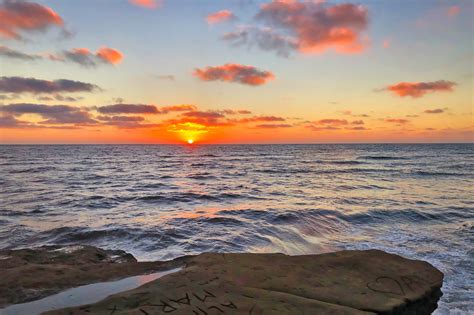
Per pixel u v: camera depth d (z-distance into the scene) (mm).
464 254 9016
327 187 24219
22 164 51344
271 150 132250
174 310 2830
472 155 82312
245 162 60625
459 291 6852
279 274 3635
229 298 3041
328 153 100000
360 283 3490
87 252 5941
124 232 10656
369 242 10156
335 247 9648
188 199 18391
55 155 84750
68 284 4023
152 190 22641
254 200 18109
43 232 10891
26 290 3816
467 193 20859
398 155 83625
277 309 2859
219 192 21297
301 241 10133
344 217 13430
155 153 103875
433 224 12648
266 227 11516
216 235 10422
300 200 18047
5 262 5070
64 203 17109
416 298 3291
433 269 3883
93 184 26391
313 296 3203
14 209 15438
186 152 112875
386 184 26031
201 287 3260
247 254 4242
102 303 3008
